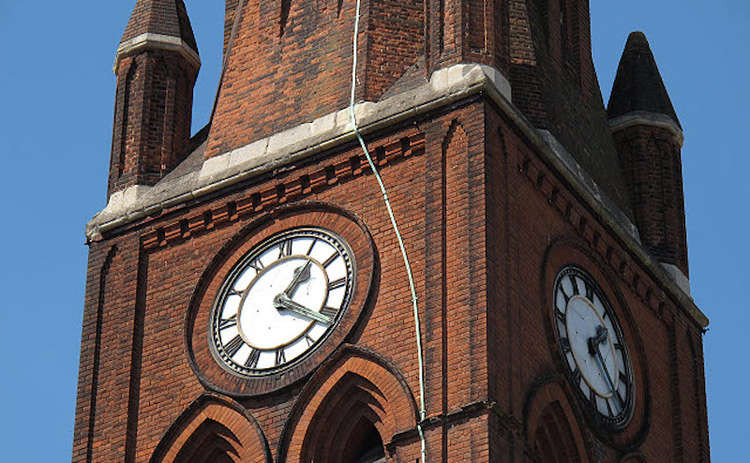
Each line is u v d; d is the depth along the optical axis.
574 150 59.72
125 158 60.22
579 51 62.78
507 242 54.66
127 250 58.50
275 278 56.19
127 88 61.25
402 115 56.19
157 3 62.25
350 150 56.75
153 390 56.16
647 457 57.50
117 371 56.78
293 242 56.56
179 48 61.47
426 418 52.00
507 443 51.72
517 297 54.22
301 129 58.06
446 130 55.66
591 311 57.44
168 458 55.09
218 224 57.72
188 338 56.38
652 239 61.91
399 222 55.22
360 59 58.69
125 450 55.53
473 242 53.97
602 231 58.75
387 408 53.06
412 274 54.34
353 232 55.81
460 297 53.38
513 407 52.47
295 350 54.84
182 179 58.97
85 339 57.72
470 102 55.75
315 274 55.72
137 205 58.84
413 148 55.97
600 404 56.41
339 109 57.97
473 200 54.53
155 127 60.59
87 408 56.69
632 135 63.31
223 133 59.59
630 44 65.44
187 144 60.91
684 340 61.06
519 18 60.00
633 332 58.91
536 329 54.66
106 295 58.25
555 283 56.28
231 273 56.88
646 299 60.03
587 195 58.28
